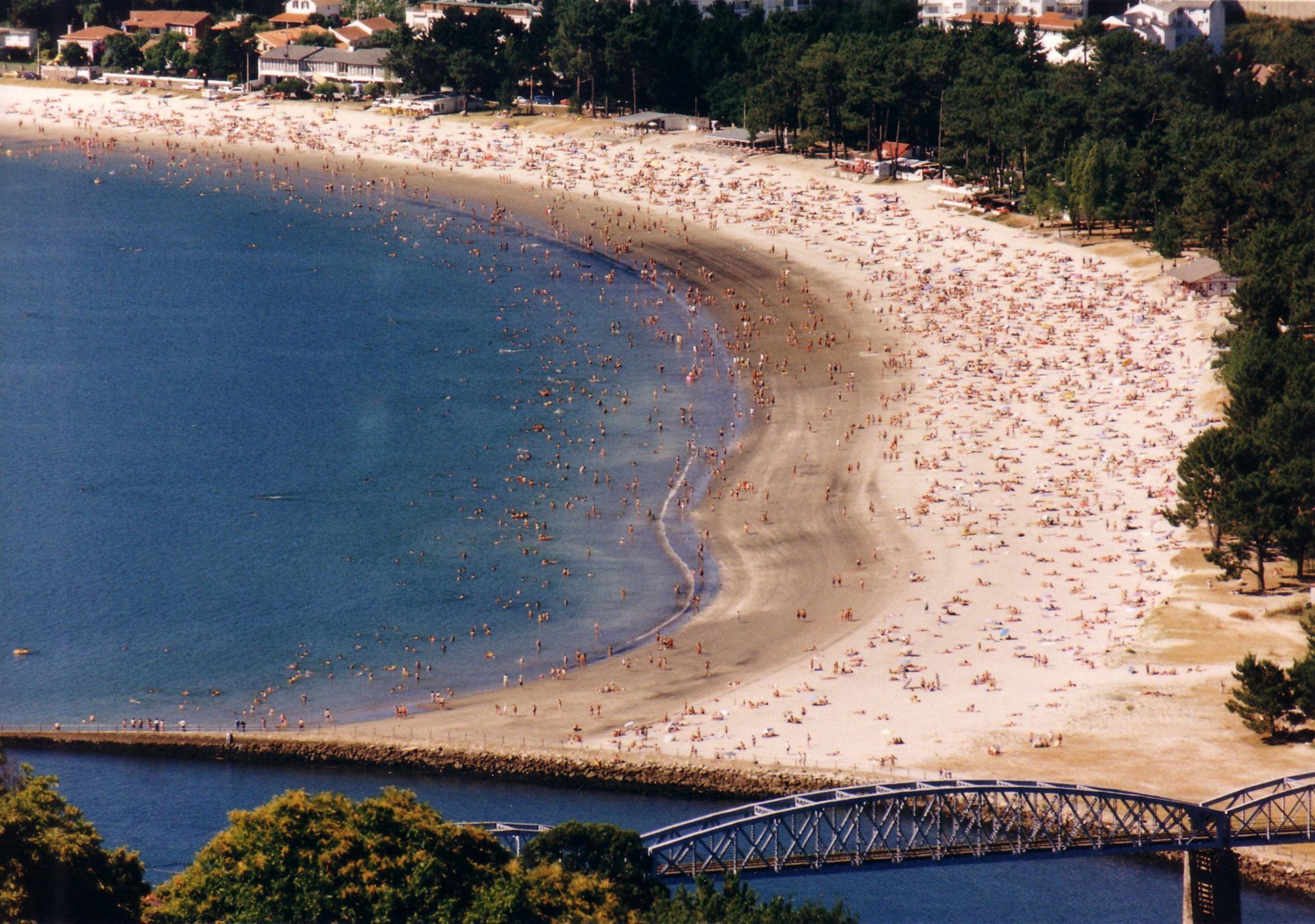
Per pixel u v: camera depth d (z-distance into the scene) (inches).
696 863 6402.6
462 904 5620.1
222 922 5546.3
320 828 5762.8
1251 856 7126.0
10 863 5403.5
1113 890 6993.1
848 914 6314.0
